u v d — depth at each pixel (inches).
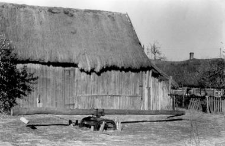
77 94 1043.9
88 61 1028.5
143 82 1117.1
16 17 1072.2
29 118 856.9
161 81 1147.3
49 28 1080.8
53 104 1021.2
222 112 1102.4
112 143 556.1
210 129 762.2
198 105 1203.2
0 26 1019.9
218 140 614.5
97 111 700.0
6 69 953.5
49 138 586.9
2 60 944.9
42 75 1012.5
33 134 622.8
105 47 1083.3
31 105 999.0
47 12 1141.7
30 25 1064.8
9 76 966.4
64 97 1033.5
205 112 1141.7
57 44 1037.2
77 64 1032.2
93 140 579.5
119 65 1060.5
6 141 549.0
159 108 1138.0
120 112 732.7
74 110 692.7
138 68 1085.1
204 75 1675.7
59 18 1133.7
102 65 1037.8
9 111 946.1
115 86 1082.7
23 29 1039.6
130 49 1109.7
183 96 1285.7
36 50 992.2
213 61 1961.1
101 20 1187.3
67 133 642.2
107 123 714.8
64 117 904.3
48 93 1018.1
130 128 738.8
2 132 632.4
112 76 1079.6
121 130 703.7
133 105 1101.1
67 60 1013.2
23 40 1004.6
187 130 736.3
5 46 945.5
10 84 971.9
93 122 689.6
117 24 1195.3
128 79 1097.4
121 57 1072.8
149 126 782.5
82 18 1168.2
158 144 558.6
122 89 1090.1
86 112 698.2
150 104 1124.5
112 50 1082.1
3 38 955.3
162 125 808.3
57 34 1070.4
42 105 1010.1
